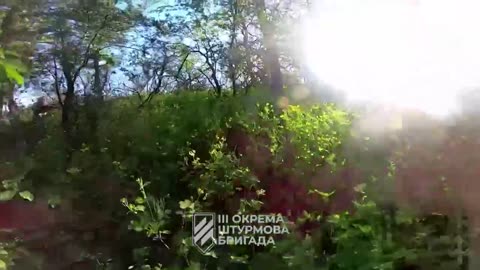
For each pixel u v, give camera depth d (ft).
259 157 12.52
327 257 11.10
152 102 15.71
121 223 13.04
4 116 15.05
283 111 13.07
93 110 15.29
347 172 11.62
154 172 13.16
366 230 10.67
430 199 10.66
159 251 12.38
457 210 10.54
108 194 13.28
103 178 13.39
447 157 10.52
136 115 14.69
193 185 12.53
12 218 13.15
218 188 12.29
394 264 10.57
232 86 16.61
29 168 13.42
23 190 13.10
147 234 12.27
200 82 17.07
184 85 17.10
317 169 11.95
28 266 12.98
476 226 10.48
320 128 12.07
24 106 15.30
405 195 10.77
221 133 13.12
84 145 14.43
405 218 10.60
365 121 11.51
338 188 11.69
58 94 15.88
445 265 10.58
